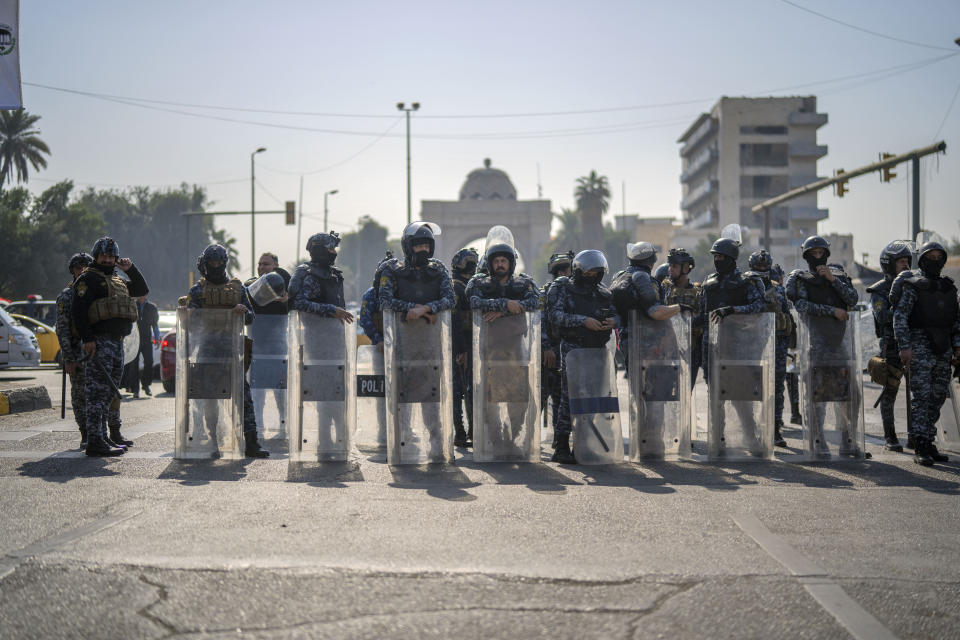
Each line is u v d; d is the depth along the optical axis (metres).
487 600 3.39
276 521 4.62
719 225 81.00
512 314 6.95
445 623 3.14
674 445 7.13
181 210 95.50
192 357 6.94
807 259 7.43
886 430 7.97
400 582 3.58
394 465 6.70
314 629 3.08
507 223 108.38
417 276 6.83
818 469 6.71
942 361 7.18
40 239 64.31
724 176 80.81
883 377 7.91
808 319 7.24
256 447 7.20
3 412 10.22
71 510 4.86
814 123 80.38
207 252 6.99
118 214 94.94
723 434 7.16
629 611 3.29
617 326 6.86
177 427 6.92
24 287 63.38
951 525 4.73
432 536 4.34
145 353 13.61
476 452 6.93
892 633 3.13
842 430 7.27
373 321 7.84
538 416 6.99
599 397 6.89
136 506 4.98
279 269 8.52
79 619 3.18
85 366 7.03
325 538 4.27
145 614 3.22
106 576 3.64
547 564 3.86
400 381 6.74
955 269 28.56
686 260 8.45
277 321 8.12
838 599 3.46
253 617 3.20
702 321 7.84
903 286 7.19
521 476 6.21
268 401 8.05
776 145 81.00
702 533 4.48
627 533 4.46
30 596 3.41
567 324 6.77
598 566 3.84
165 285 94.75
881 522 4.79
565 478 6.14
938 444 8.04
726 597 3.46
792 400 9.96
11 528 4.44
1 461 6.70
